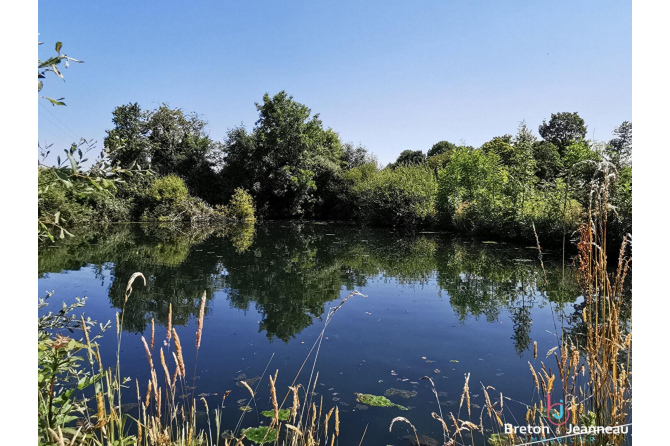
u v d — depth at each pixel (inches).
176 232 654.5
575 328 191.9
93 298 247.8
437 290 279.6
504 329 197.2
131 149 847.1
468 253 438.3
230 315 223.3
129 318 211.8
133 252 430.6
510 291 272.1
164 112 948.0
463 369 152.0
